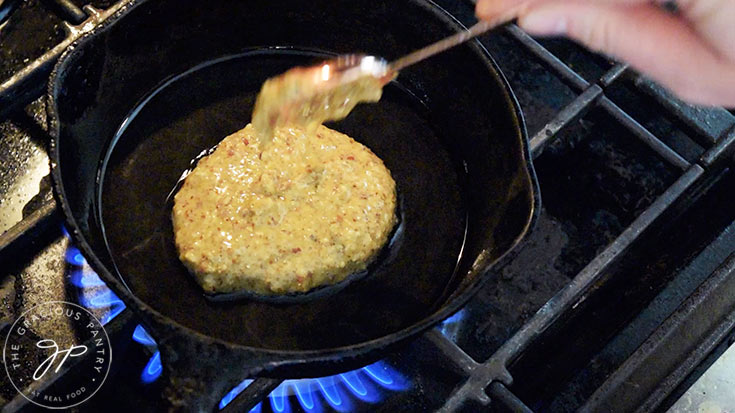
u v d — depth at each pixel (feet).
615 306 2.18
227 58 2.27
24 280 2.08
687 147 2.35
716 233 2.23
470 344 2.11
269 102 1.98
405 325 2.07
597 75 2.41
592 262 2.08
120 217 2.12
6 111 2.14
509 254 1.92
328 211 2.10
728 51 1.98
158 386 2.03
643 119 2.37
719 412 2.06
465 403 1.97
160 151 2.19
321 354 1.82
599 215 2.24
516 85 2.37
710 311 2.07
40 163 2.19
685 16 1.99
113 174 2.15
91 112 2.09
